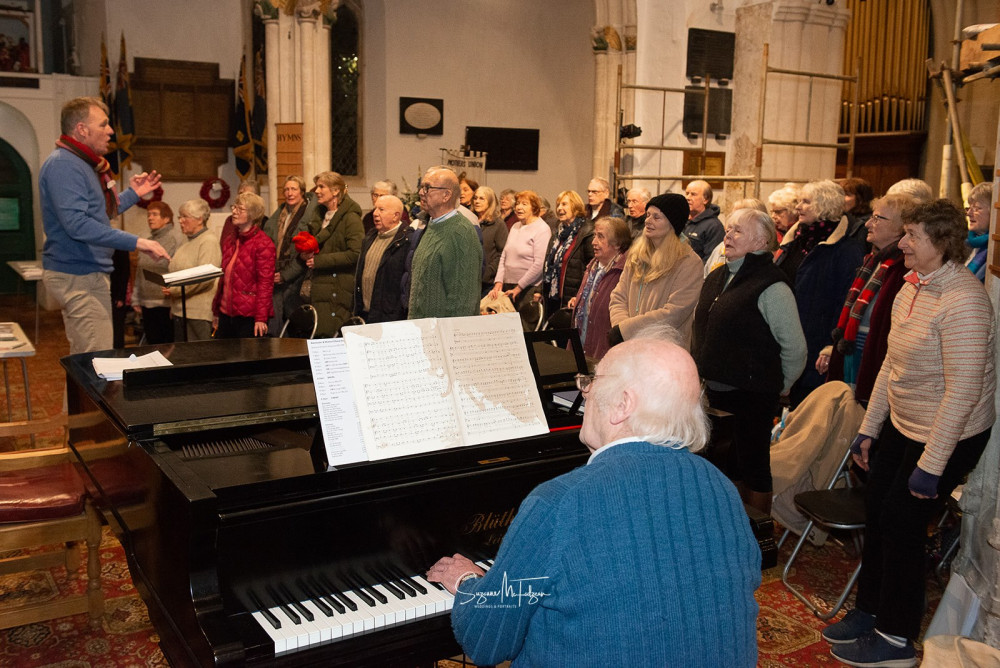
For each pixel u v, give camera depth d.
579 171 12.71
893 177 10.37
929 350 2.70
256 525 1.83
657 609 1.31
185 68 10.14
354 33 11.17
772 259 3.46
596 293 4.25
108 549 3.90
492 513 2.16
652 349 1.50
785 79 9.00
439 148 11.84
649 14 8.96
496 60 11.98
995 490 2.78
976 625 2.79
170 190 10.24
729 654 1.35
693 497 1.41
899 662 2.89
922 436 2.75
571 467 2.26
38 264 8.38
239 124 10.27
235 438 2.59
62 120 3.98
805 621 3.34
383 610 1.85
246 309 5.66
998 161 2.87
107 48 9.75
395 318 5.00
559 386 2.74
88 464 2.84
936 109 9.74
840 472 3.81
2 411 5.89
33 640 3.09
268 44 8.87
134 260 8.73
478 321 2.22
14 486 3.07
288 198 6.53
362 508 1.96
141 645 3.07
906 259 2.78
